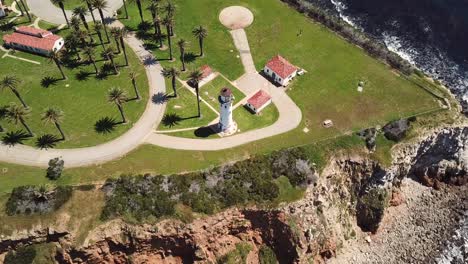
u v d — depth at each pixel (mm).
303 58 132625
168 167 103312
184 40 126812
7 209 93375
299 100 121125
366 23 150000
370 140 110125
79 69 128125
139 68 128625
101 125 113562
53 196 95062
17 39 132000
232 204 97625
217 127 113875
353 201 110250
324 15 144000
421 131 112438
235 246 100375
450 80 132375
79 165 103750
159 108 118000
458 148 115500
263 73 128375
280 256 102000
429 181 117312
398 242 108875
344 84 125438
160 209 95000
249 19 145125
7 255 92688
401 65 129000
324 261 105125
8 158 105625
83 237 92125
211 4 150625
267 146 109312
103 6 131250
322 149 108875
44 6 148250
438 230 110562
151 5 133250
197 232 94812
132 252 95500
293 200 99688
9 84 109312
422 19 149375
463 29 145875
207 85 124375
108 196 96250
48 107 117812
